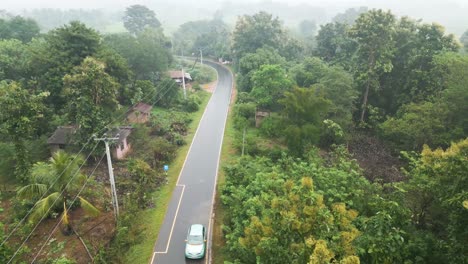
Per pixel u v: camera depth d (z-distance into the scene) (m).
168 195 28.73
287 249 12.41
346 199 19.62
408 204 20.22
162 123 41.94
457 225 14.93
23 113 26.72
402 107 38.38
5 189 27.92
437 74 38.44
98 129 31.00
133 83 47.84
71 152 31.66
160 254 21.92
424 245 15.86
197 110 51.91
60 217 24.62
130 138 37.06
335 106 37.22
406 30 41.16
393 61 43.03
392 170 31.25
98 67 32.03
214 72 78.81
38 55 40.19
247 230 14.28
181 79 63.81
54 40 41.75
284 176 23.31
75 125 33.62
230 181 26.55
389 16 38.31
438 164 17.28
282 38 66.19
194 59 94.50
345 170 24.55
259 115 45.06
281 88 44.69
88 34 41.91
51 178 22.38
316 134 32.00
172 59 72.00
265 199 19.41
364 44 40.28
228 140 40.53
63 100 39.06
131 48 54.94
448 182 16.47
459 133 30.88
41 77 39.94
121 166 32.09
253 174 26.64
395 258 14.39
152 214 25.98
